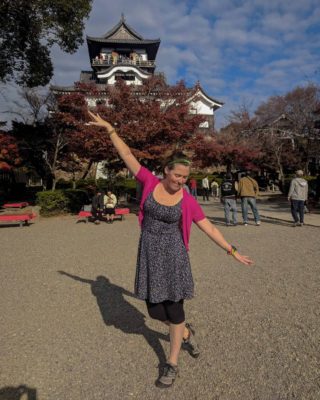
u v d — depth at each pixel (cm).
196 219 277
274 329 354
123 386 268
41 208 1466
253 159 2827
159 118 1347
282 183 2655
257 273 558
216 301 437
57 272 591
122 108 1394
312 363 291
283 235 898
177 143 1352
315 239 827
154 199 268
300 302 426
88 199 1731
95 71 4600
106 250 770
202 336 344
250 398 249
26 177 3062
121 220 1330
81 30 1560
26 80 1723
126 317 397
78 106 1380
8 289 504
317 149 2481
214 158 2555
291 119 2573
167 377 266
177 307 271
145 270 270
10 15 1498
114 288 500
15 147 1969
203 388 263
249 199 1084
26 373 288
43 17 1467
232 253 278
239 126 2989
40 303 445
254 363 294
